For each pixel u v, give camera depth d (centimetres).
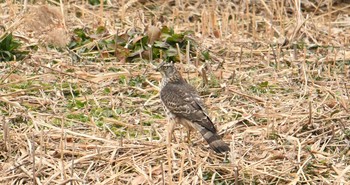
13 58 1695
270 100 1534
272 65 1723
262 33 1919
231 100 1532
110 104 1509
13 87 1561
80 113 1471
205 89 1566
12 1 1961
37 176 1270
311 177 1284
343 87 1597
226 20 1909
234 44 1831
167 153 1298
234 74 1606
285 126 1423
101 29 1830
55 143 1364
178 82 1384
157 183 1252
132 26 1903
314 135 1409
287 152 1345
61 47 1745
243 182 1263
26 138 1361
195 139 1388
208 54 1741
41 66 1644
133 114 1480
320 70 1675
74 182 1247
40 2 1981
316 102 1525
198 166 1284
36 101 1509
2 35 1730
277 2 1962
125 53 1727
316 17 1994
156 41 1759
